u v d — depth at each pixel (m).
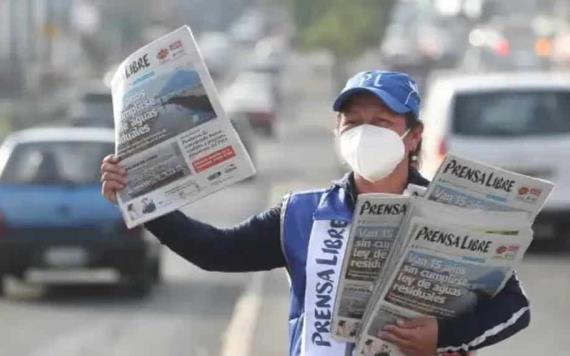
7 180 28.81
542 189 8.20
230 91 114.25
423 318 8.41
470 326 8.46
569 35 86.56
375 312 8.38
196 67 8.59
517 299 8.49
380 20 154.75
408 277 8.30
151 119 8.63
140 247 28.50
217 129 8.59
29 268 28.58
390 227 8.28
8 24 121.31
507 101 33.62
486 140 33.44
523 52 88.44
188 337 24.05
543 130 33.47
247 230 8.91
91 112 73.38
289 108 141.25
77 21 156.62
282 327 23.41
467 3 116.31
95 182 28.78
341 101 8.64
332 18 155.75
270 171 69.44
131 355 22.19
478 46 92.44
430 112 35.22
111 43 180.62
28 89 115.00
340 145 8.73
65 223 28.45
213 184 8.61
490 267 8.28
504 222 8.16
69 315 26.69
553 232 34.97
